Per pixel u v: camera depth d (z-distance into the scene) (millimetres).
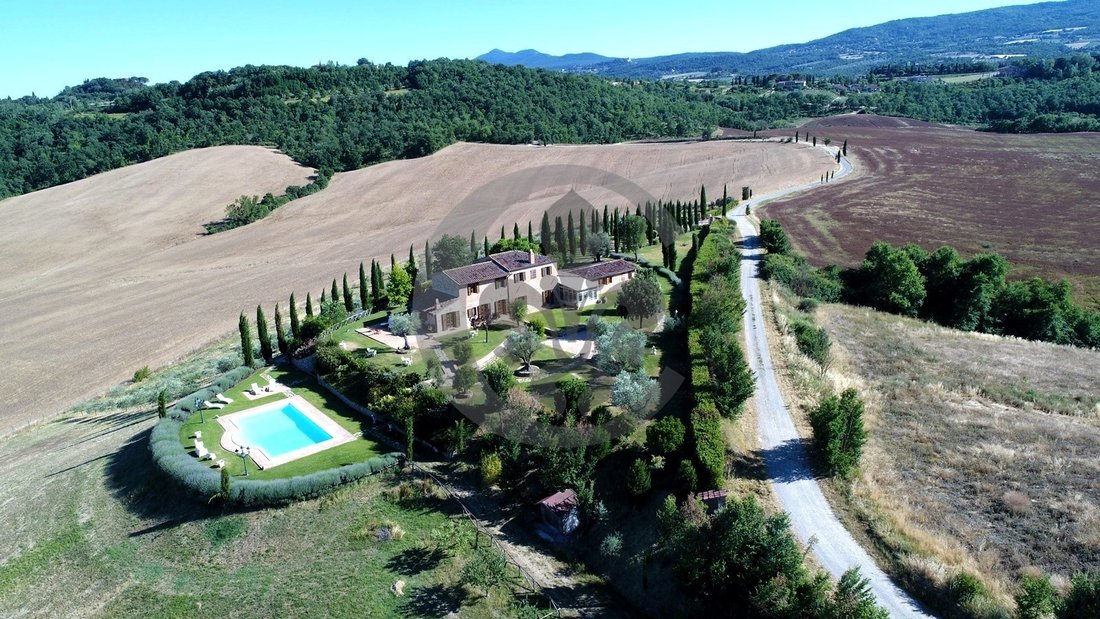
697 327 53562
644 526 36094
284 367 62156
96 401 67688
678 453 38906
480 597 33906
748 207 119562
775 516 30812
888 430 44188
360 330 65500
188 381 66000
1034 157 167625
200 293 102750
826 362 55062
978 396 50594
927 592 29094
